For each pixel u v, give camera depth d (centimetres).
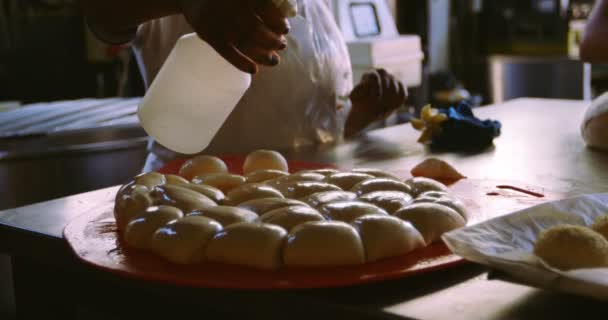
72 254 75
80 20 343
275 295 61
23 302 84
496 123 136
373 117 143
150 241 71
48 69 339
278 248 65
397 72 237
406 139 139
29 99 336
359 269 64
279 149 133
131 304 72
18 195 161
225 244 66
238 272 65
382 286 62
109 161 175
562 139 135
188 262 67
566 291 53
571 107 173
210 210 73
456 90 357
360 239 66
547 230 61
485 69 413
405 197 80
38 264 82
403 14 359
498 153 124
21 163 161
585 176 105
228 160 119
